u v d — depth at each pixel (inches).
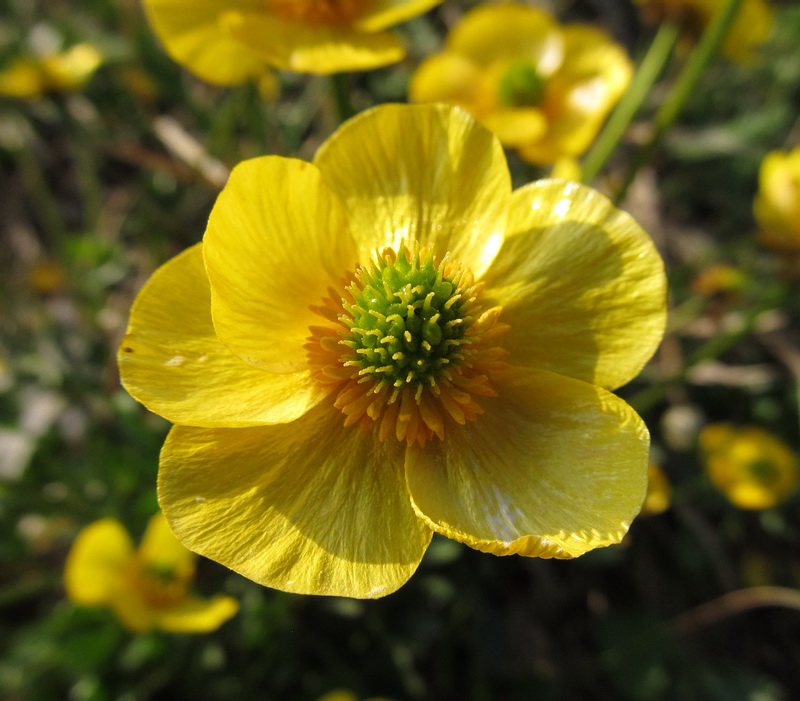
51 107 2.9
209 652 2.5
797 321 3.1
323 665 2.5
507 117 2.3
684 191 3.5
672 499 2.7
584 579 2.8
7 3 3.7
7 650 2.7
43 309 3.0
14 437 2.9
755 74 3.8
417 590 2.5
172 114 3.5
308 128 3.4
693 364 2.4
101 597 2.3
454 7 3.6
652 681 2.6
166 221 3.2
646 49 3.7
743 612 2.9
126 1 3.4
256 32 1.9
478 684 2.6
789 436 3.0
